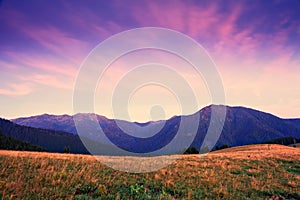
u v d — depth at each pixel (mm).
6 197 8047
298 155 24203
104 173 12344
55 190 9289
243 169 16828
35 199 8273
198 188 11523
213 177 13695
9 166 11586
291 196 11836
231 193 11250
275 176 15375
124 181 11406
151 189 10938
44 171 11383
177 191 10867
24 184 9477
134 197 9641
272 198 11234
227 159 20531
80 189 9914
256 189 12219
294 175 15984
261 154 25344
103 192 9688
